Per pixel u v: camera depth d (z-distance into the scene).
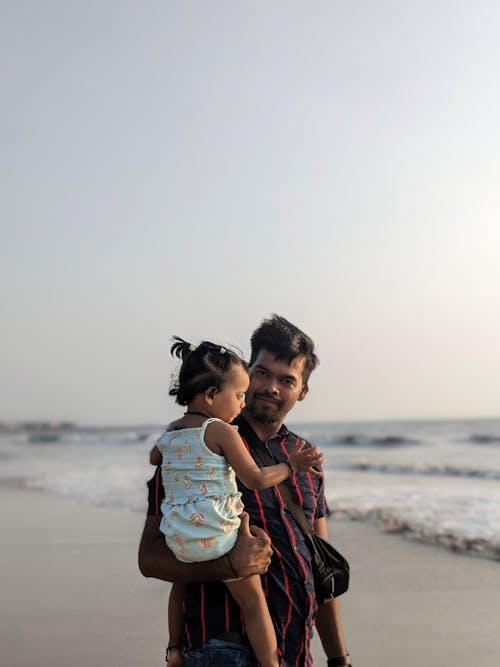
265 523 2.77
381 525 8.77
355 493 12.25
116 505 11.57
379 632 4.91
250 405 2.96
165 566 2.67
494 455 23.50
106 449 32.94
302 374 3.00
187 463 2.73
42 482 16.03
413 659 4.39
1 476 18.11
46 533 9.17
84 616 5.46
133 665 4.39
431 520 8.97
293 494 2.89
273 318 3.07
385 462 20.47
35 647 4.79
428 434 40.66
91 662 4.47
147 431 62.78
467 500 10.79
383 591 5.89
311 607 2.78
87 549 8.08
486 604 5.42
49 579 6.71
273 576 2.71
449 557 6.98
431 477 15.63
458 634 4.81
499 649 4.51
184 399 2.86
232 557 2.57
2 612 5.65
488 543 7.49
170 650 2.90
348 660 3.14
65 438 46.91
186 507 2.66
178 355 2.94
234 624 2.63
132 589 6.24
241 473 2.70
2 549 8.20
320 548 2.91
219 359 2.81
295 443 3.03
